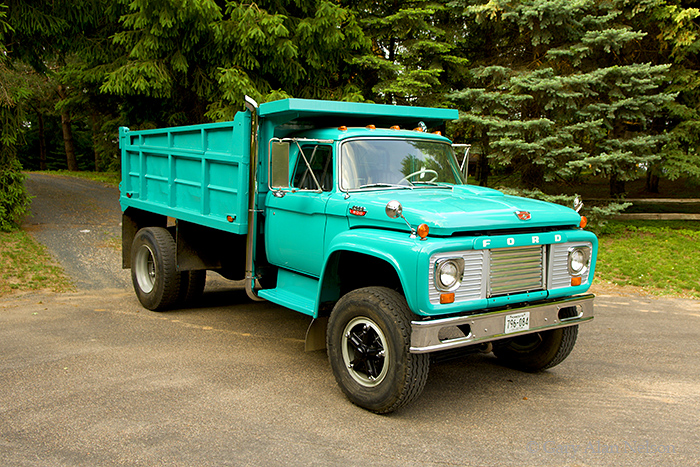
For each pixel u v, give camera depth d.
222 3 13.04
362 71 13.62
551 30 11.59
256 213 5.48
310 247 4.97
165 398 4.27
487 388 4.72
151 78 12.34
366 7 13.68
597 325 6.76
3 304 7.21
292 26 12.84
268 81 13.25
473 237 3.93
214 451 3.44
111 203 16.80
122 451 3.42
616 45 11.16
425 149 5.47
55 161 38.62
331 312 4.56
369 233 4.19
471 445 3.61
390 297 4.00
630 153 11.21
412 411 4.18
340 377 4.32
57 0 12.84
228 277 7.29
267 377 4.80
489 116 11.79
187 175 6.56
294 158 5.35
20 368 4.87
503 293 4.13
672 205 16.69
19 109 12.00
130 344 5.65
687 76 12.38
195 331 6.20
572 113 11.64
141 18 11.73
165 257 6.81
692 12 11.34
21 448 3.44
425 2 13.09
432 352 4.09
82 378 4.66
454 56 12.88
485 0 12.20
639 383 4.84
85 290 8.14
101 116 20.30
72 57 20.05
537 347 5.02
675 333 6.42
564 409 4.25
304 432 3.75
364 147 5.04
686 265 10.06
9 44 12.84
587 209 12.14
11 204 11.78
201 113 15.10
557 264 4.45
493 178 15.41
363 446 3.56
